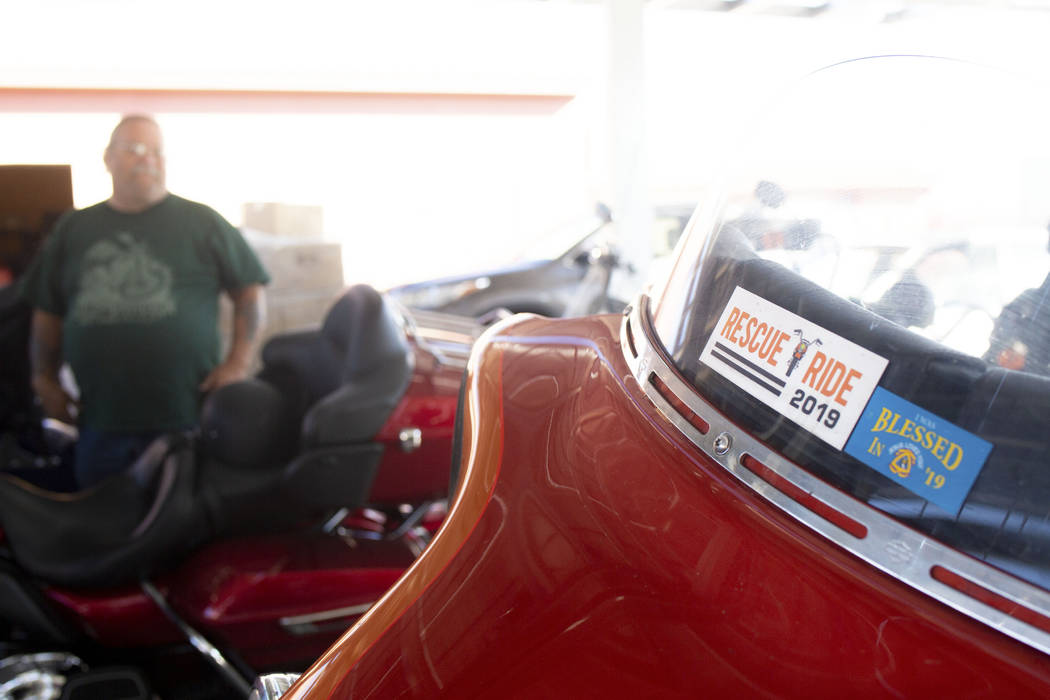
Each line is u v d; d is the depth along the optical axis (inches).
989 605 16.8
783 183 26.5
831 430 20.5
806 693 16.2
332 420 86.8
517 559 21.2
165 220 100.0
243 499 84.5
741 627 17.7
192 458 86.6
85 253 97.8
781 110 29.1
